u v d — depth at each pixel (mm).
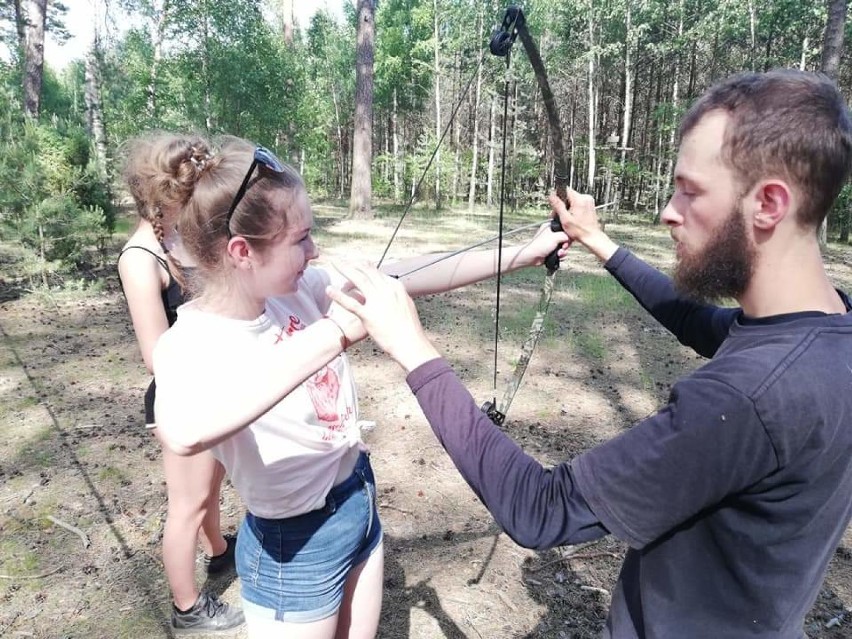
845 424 761
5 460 3227
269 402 1005
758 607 819
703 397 766
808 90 776
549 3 19906
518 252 1659
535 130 22047
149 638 2092
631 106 23516
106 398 4070
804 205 779
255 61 14227
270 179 1107
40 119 8336
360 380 4566
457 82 22344
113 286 7336
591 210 1597
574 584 2420
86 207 7359
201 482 1893
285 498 1252
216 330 1131
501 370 4820
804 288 820
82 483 3014
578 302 7176
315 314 1414
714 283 861
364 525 1403
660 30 19984
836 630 2184
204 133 1840
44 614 2188
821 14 15688
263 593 1333
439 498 2996
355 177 16031
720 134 810
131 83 14352
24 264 6531
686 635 872
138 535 2633
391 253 10109
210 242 1141
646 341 5688
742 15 17438
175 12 13906
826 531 814
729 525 809
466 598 2326
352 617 1507
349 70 28766
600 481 816
